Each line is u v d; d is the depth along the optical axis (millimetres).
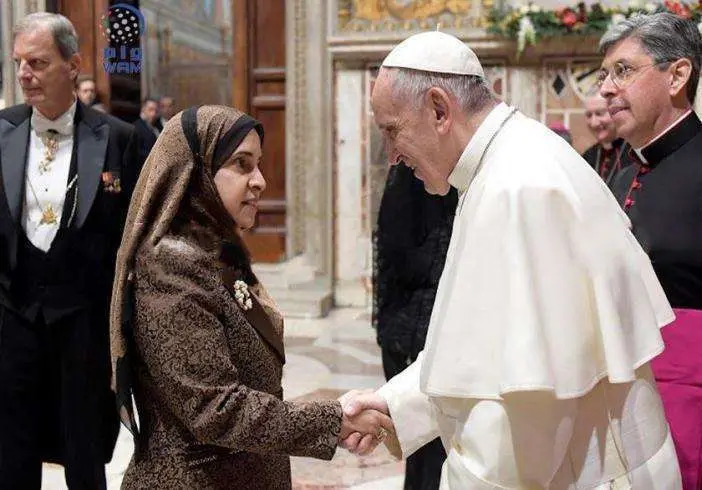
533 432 1478
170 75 9922
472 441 1520
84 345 2939
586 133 7441
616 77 2262
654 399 1650
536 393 1471
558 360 1457
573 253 1524
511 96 7555
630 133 2279
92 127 3047
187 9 10133
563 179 1564
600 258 1534
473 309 1527
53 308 2906
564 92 7453
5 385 2895
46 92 2912
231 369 1687
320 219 7871
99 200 2973
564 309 1474
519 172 1560
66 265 2918
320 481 3832
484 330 1512
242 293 1802
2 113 3096
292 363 5855
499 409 1487
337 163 7902
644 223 2211
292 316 7445
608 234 1565
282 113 8250
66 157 3025
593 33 7121
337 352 6199
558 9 7215
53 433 3033
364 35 7656
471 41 7488
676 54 2193
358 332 6906
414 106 1678
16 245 2906
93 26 5090
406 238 2820
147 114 7590
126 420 1716
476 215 1576
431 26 7586
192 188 1773
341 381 5371
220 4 10188
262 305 1889
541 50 7422
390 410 1971
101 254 2980
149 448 1756
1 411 2900
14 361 2898
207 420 1646
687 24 2236
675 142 2232
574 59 7383
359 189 7875
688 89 2238
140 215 1733
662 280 2174
